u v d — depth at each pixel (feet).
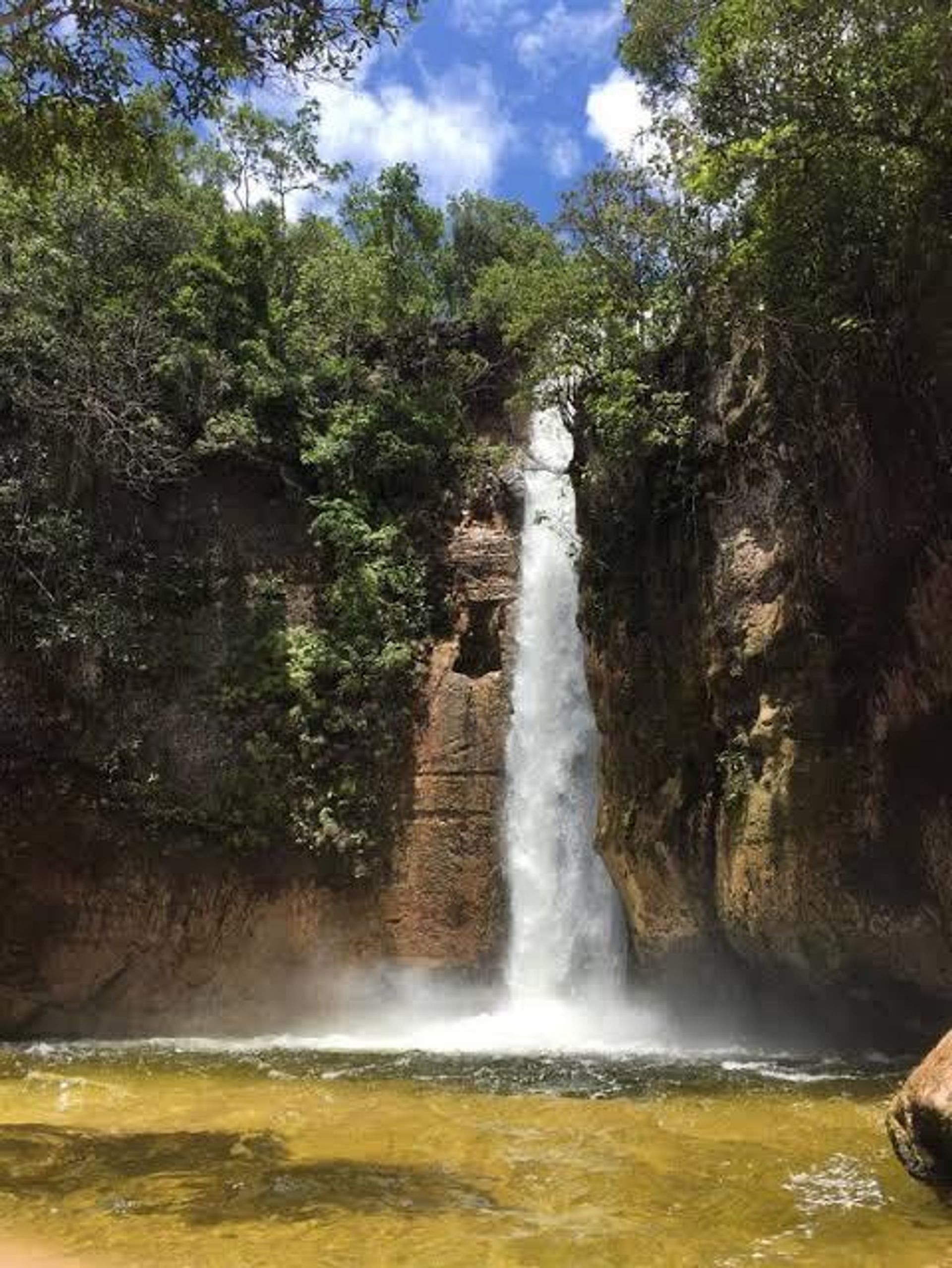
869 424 52.47
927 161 44.80
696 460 66.90
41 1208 30.35
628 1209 29.76
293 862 80.53
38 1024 77.00
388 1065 57.21
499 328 101.60
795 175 45.96
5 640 80.74
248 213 107.14
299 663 85.15
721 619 61.87
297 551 91.09
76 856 79.15
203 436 90.89
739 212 55.88
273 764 81.87
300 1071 55.31
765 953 59.41
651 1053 59.93
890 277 48.37
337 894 80.64
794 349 55.83
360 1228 28.45
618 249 74.28
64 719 80.64
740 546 61.62
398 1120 41.45
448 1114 42.39
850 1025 59.26
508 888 81.15
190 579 87.86
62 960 77.92
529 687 85.51
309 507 92.17
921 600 51.31
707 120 47.60
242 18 38.50
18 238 90.33
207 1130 40.27
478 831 82.74
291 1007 78.02
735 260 51.88
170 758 81.51
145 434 88.63
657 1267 25.43
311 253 108.17
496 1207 30.14
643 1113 41.52
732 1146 36.14
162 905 78.74
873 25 42.93
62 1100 47.11
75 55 40.29
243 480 92.17
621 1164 34.24
